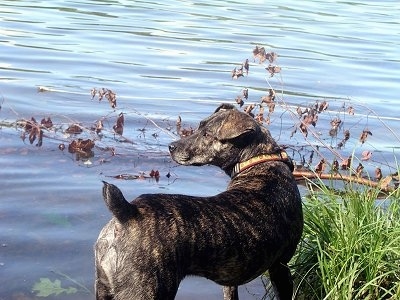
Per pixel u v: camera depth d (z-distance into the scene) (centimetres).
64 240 196
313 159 272
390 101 363
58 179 237
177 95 348
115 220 144
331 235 179
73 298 169
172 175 251
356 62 456
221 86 371
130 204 143
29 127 274
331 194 192
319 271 177
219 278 157
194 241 146
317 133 303
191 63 422
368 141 298
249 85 378
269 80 391
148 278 140
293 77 403
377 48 511
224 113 176
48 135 279
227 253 151
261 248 158
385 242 173
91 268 183
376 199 218
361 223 175
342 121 323
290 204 167
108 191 140
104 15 582
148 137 286
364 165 269
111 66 402
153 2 686
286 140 290
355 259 171
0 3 611
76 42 462
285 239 165
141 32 512
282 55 462
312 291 176
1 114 298
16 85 343
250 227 155
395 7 770
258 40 509
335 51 489
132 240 141
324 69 429
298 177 250
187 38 501
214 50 464
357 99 362
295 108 324
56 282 175
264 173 170
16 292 170
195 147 176
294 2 764
